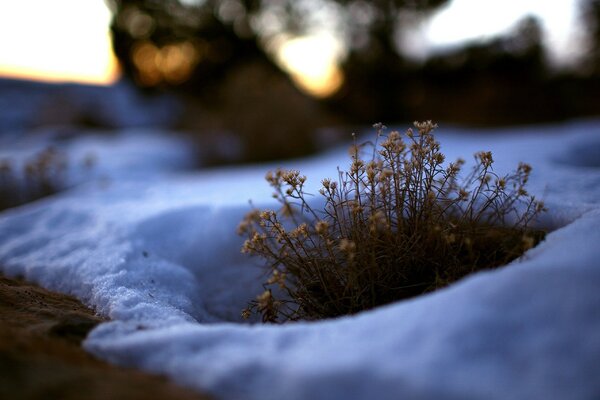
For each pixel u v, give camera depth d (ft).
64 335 5.69
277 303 6.65
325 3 61.87
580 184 10.28
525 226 7.10
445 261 6.98
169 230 10.07
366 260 6.77
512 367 3.75
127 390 4.10
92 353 5.18
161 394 4.11
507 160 15.74
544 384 3.57
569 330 3.92
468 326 4.14
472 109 52.19
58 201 14.57
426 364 3.86
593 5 55.16
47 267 8.58
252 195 11.76
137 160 28.17
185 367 4.54
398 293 6.92
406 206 7.38
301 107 33.94
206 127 33.12
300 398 3.88
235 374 4.24
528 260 5.64
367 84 63.05
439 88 62.39
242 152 32.76
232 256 9.20
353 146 7.29
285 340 4.68
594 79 54.75
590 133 23.91
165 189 15.79
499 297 4.37
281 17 65.26
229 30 65.62
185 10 64.03
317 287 7.34
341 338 4.51
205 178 20.67
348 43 62.49
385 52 61.82
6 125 51.60
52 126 51.47
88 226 11.02
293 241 8.23
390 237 7.08
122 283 7.45
